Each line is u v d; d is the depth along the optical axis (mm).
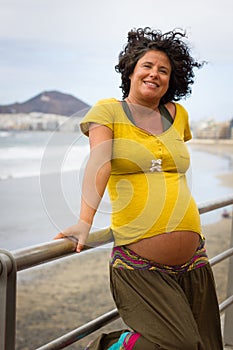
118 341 2107
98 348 2146
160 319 2031
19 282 18344
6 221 20484
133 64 2170
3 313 1689
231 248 3096
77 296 18547
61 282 18828
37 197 21609
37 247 1811
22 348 16797
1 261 1660
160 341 2014
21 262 1721
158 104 2238
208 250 18922
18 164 25688
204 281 2205
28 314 17688
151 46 2152
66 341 1983
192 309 2203
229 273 3277
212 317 2283
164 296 2055
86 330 2074
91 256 19234
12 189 22672
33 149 27141
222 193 30703
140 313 2055
